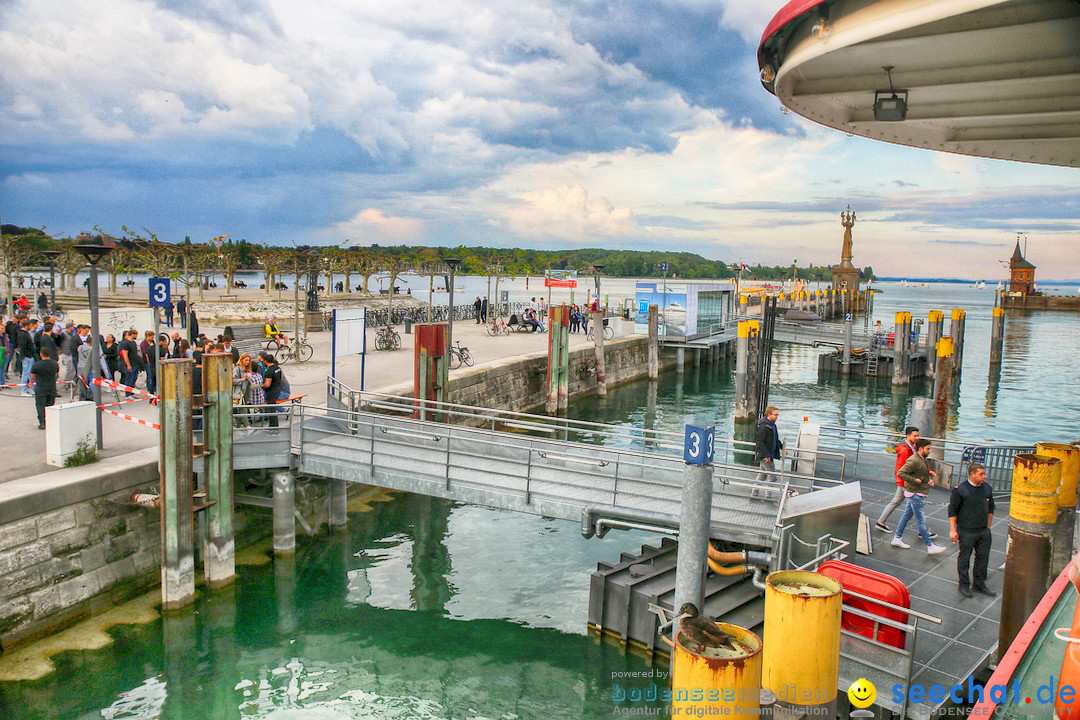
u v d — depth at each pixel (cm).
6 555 1066
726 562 1157
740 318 5159
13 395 1895
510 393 2967
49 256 3030
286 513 1461
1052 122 1080
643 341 4334
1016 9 757
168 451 1203
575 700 1042
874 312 12625
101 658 1103
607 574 1190
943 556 1179
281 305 4438
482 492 1305
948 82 937
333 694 1057
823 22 762
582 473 1431
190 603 1255
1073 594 715
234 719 990
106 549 1221
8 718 955
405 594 1382
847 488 1116
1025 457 809
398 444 1563
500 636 1223
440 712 1017
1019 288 14738
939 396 3088
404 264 6256
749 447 2705
